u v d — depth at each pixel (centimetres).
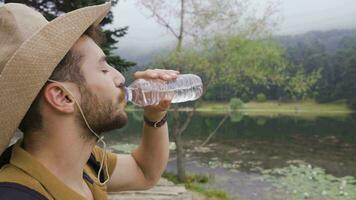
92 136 104
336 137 3102
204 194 1233
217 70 1524
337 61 9294
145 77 137
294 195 1298
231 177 1566
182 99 155
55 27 96
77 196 96
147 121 142
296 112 8062
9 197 87
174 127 1499
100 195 116
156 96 137
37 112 98
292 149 2392
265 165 1828
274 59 1509
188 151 2262
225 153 2198
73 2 866
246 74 1499
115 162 139
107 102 103
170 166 1769
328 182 1454
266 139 2945
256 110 8312
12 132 95
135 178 142
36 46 94
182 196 643
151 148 143
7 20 99
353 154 2177
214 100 8212
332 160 1980
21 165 94
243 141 2794
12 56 93
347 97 9031
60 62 98
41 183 93
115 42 945
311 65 9294
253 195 1296
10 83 93
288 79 1552
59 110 98
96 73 103
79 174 105
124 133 3058
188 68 1502
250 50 1484
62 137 99
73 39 97
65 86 98
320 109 8700
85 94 100
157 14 1470
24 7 103
